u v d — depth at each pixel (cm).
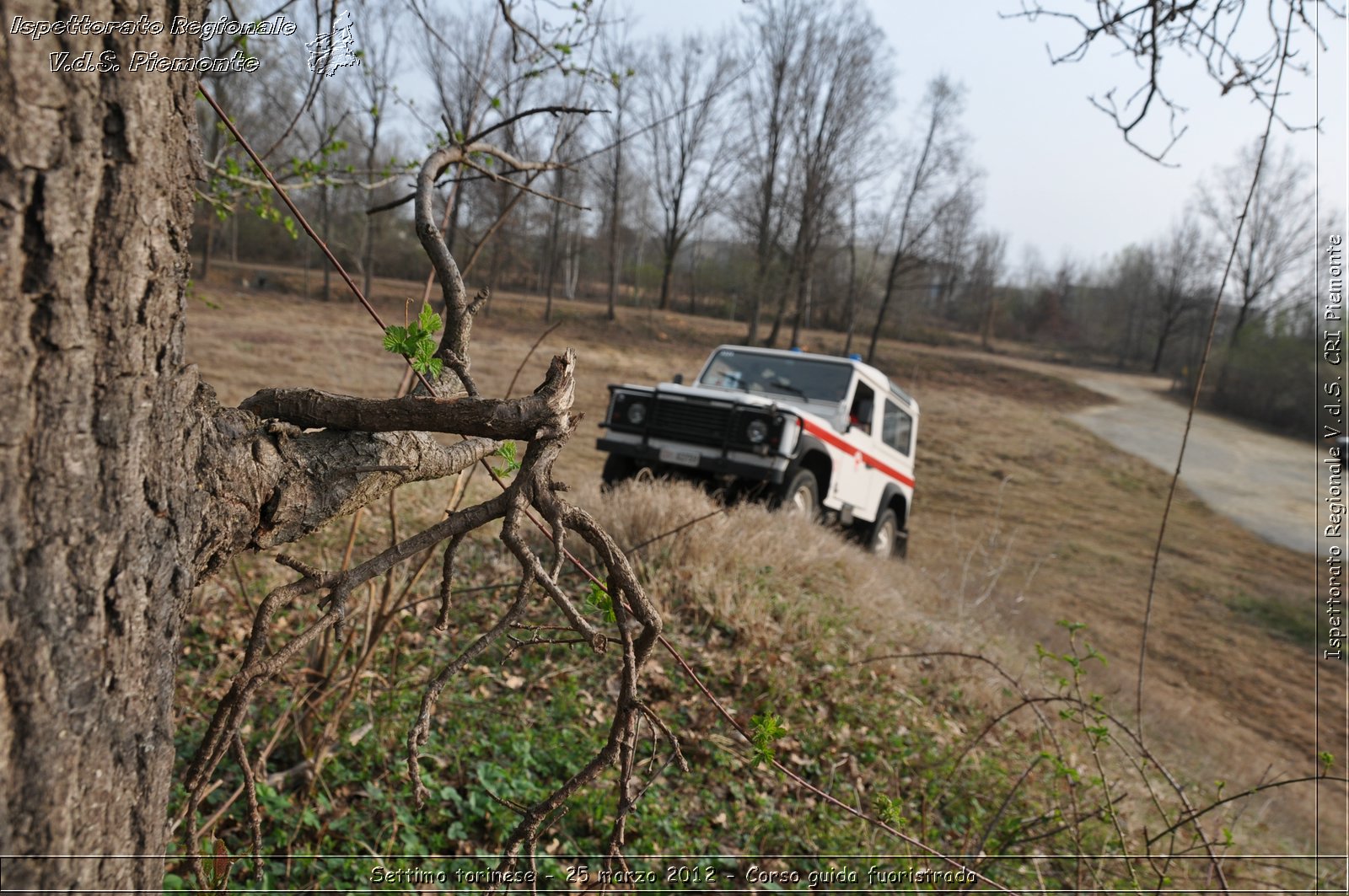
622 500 675
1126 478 2533
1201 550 1803
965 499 2106
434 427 149
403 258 3566
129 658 121
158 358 123
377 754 376
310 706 355
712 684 520
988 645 737
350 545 343
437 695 137
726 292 5488
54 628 112
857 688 561
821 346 4478
